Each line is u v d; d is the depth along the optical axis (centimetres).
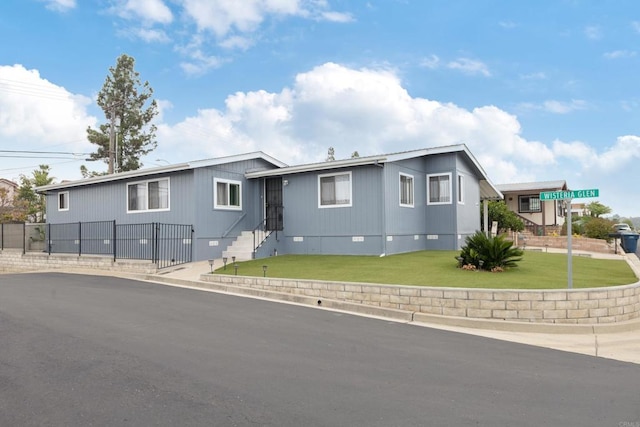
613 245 1998
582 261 1359
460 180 1728
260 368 468
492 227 2327
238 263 1346
